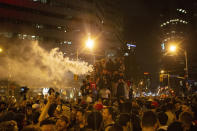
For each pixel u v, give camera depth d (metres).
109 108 5.80
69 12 59.72
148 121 4.00
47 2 55.50
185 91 27.67
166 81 45.09
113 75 10.88
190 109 6.61
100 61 11.59
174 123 3.98
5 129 3.58
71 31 59.31
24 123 5.51
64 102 10.64
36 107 7.95
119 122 4.67
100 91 10.66
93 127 4.41
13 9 49.72
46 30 54.38
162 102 10.55
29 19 51.94
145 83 38.88
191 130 4.41
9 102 12.34
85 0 63.69
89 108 6.68
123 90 10.46
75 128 6.09
